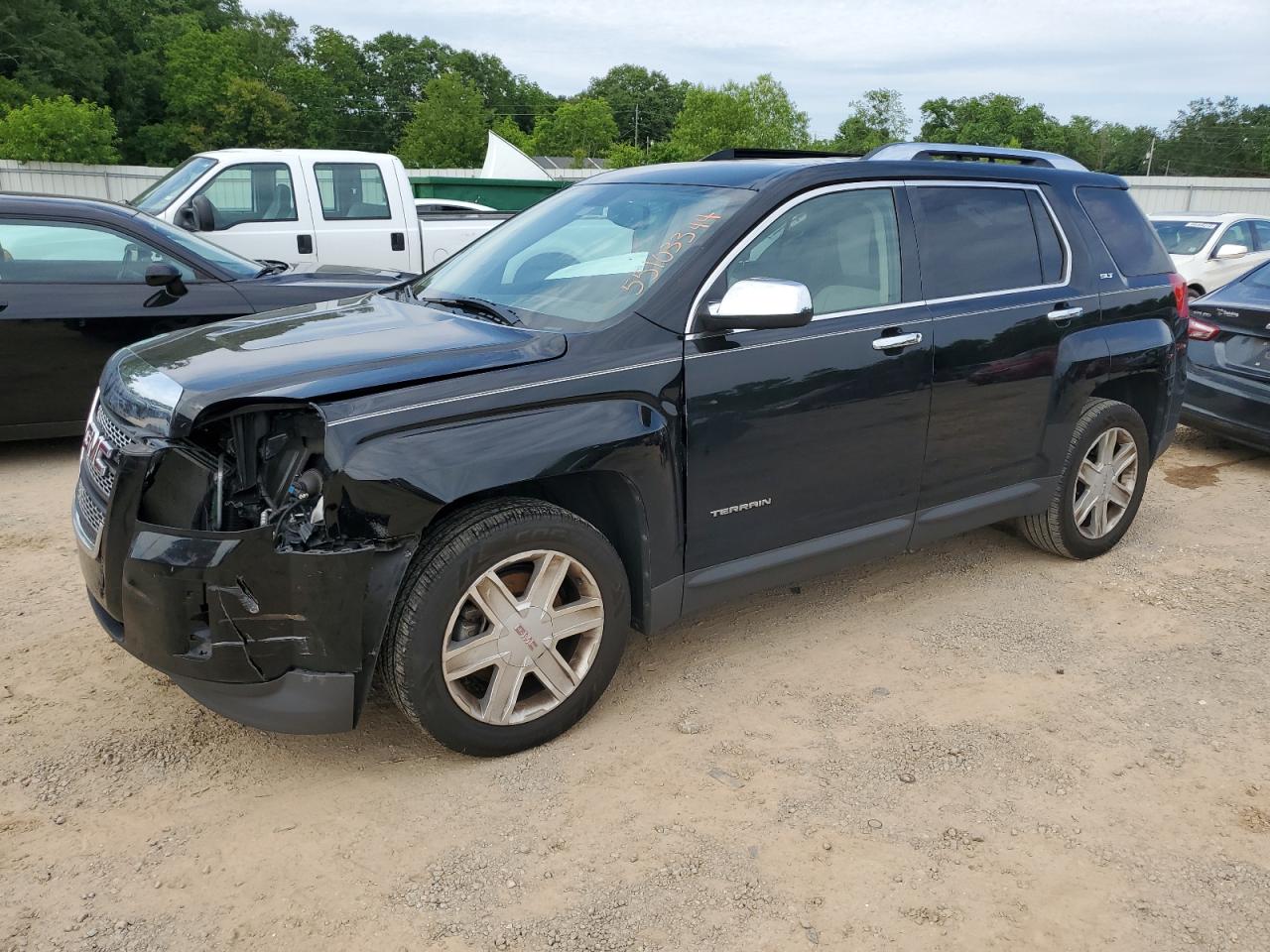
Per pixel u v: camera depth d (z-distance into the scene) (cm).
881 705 341
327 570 259
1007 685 356
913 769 303
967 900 247
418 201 1230
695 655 376
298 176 934
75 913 237
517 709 304
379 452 262
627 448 300
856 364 352
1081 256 436
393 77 10294
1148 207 3114
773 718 331
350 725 275
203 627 267
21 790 282
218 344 312
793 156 435
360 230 963
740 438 329
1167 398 474
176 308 604
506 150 1903
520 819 275
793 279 344
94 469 296
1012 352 400
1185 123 10856
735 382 324
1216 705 345
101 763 297
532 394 287
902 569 465
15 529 488
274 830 269
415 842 265
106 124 4681
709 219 338
